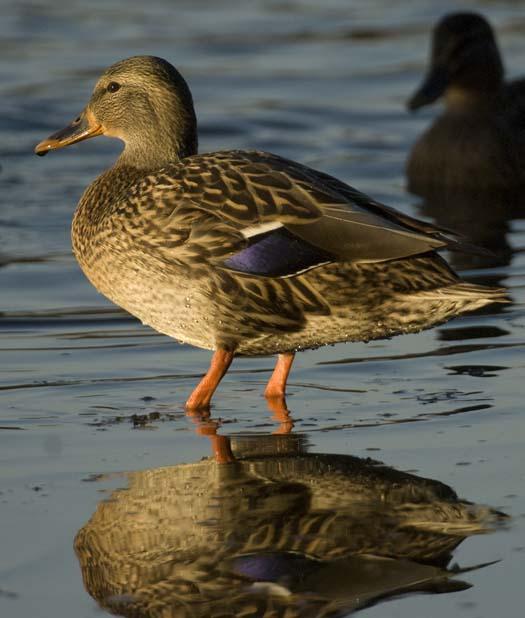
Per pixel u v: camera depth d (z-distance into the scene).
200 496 8.83
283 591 7.52
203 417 10.61
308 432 10.16
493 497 8.75
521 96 21.69
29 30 27.38
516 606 7.31
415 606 7.34
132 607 7.36
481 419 10.31
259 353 11.27
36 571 7.74
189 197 10.88
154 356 12.29
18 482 9.08
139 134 12.62
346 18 29.22
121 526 8.33
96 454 9.66
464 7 30.09
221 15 29.25
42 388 11.27
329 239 10.44
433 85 21.23
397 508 8.60
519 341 12.44
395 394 11.05
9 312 13.65
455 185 20.17
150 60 12.64
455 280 10.51
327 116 22.91
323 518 8.45
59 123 21.89
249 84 24.42
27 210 17.66
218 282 10.74
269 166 11.14
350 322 10.73
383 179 20.22
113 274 11.34
